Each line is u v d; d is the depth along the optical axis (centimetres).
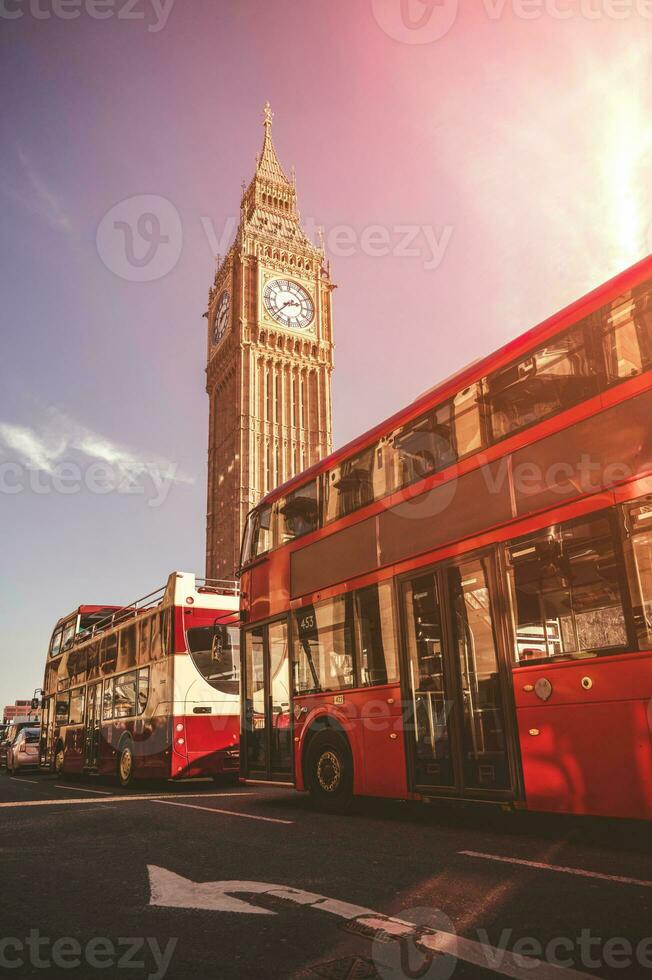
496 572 701
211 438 8675
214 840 687
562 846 618
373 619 866
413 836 697
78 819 884
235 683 1453
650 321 604
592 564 607
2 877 536
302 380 8025
